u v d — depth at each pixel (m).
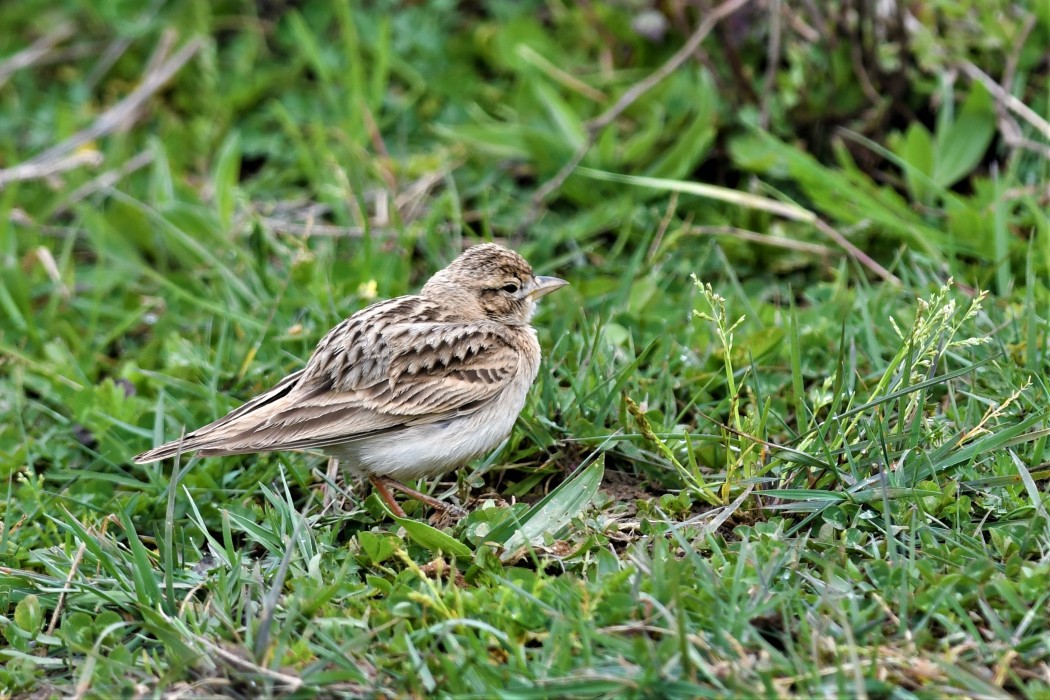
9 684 8.91
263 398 10.64
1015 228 13.52
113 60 18.70
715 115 15.22
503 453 11.23
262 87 17.52
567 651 8.23
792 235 14.24
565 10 17.22
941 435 10.22
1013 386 10.69
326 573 9.57
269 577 9.66
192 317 14.02
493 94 16.75
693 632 8.37
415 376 10.49
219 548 9.88
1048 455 10.10
